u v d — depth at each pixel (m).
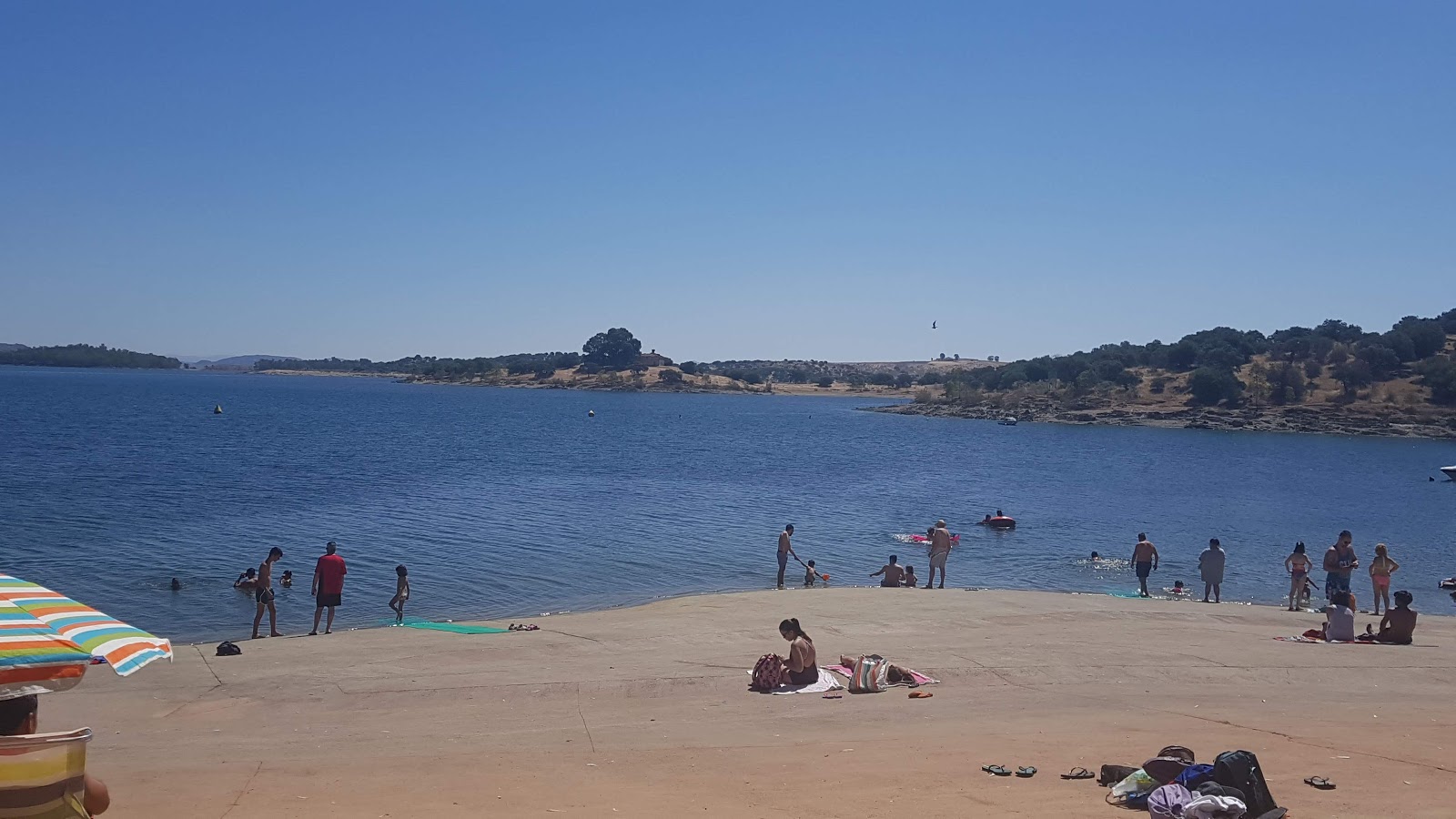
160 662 15.77
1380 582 22.91
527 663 15.72
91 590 26.77
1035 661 15.98
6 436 77.25
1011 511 50.19
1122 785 9.23
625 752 11.12
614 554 34.28
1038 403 159.75
